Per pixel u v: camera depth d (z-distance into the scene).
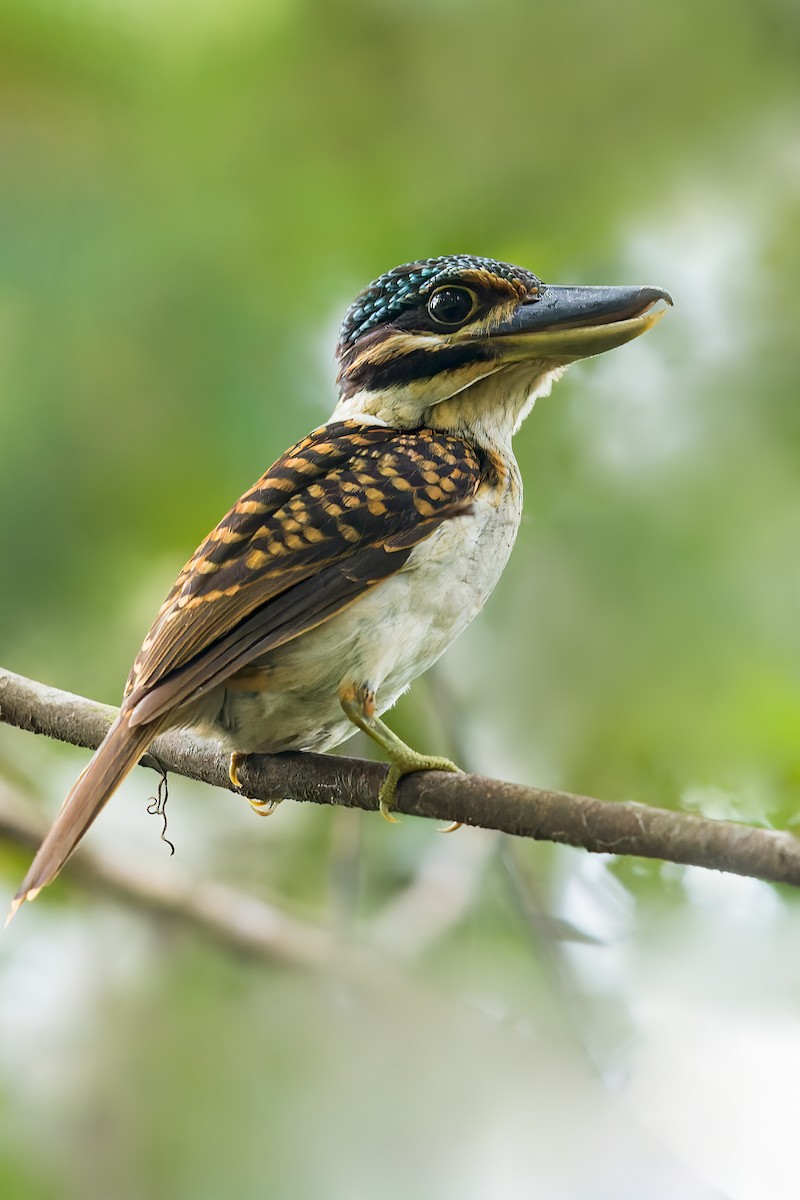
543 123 11.53
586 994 9.43
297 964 10.30
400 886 10.80
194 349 10.69
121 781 6.72
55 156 10.92
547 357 7.81
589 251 11.32
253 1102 10.27
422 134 11.50
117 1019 10.48
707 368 10.96
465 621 7.54
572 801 6.02
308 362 10.77
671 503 10.81
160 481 10.62
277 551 7.16
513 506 7.75
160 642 7.09
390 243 11.15
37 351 10.62
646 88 11.61
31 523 10.47
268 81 11.25
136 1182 10.05
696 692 10.56
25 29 10.88
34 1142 10.09
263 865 11.05
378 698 7.52
